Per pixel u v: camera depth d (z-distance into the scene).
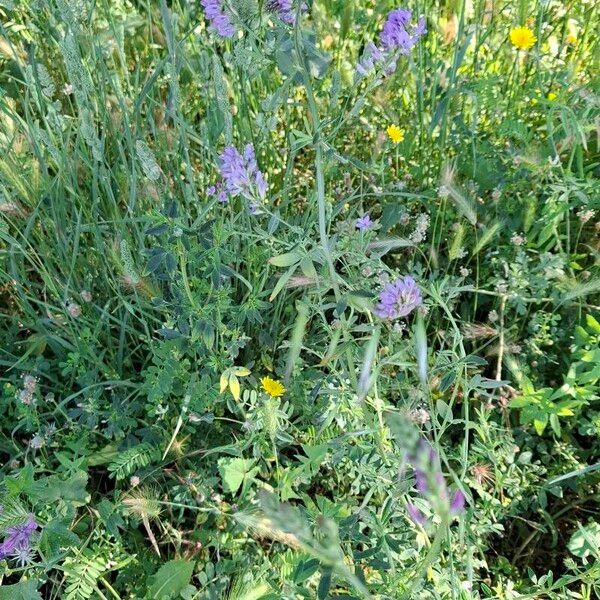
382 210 0.58
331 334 0.40
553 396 0.46
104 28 0.57
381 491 0.42
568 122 0.56
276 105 0.45
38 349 0.52
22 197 0.47
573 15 0.67
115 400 0.47
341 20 0.61
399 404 0.47
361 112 0.63
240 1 0.40
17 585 0.37
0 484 0.42
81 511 0.47
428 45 0.66
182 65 0.54
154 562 0.44
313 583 0.41
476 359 0.38
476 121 0.57
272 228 0.41
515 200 0.57
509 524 0.49
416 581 0.29
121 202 0.56
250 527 0.38
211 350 0.44
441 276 0.57
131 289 0.50
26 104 0.46
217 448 0.44
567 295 0.48
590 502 0.50
